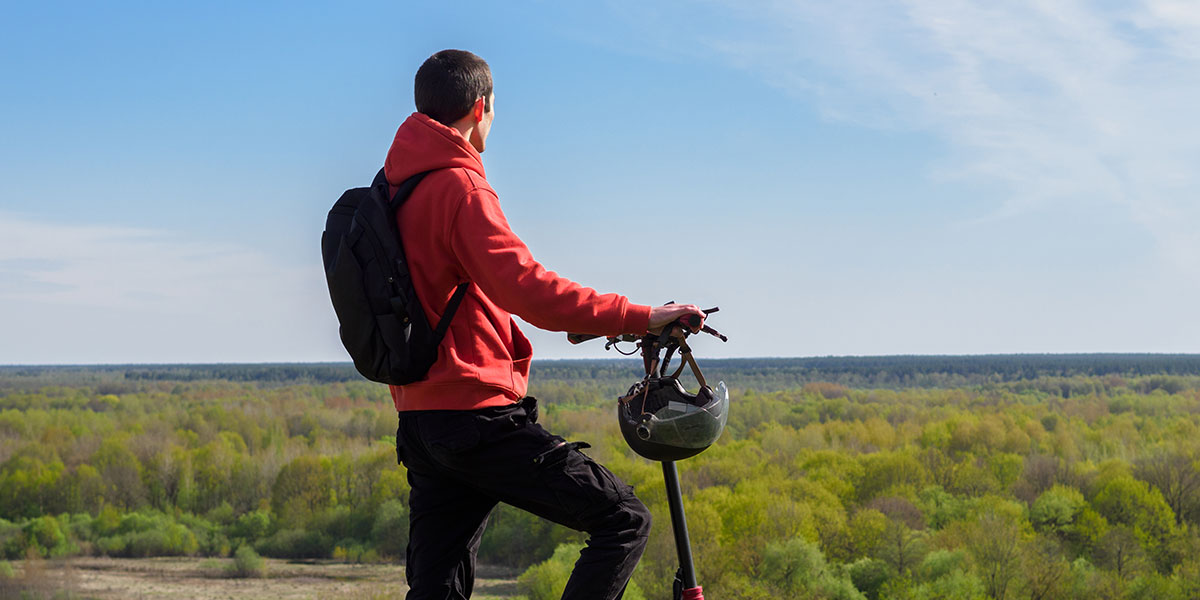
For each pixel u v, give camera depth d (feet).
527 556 193.77
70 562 230.27
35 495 273.13
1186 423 330.75
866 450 306.14
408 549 7.57
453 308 6.68
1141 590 163.84
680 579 6.94
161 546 244.83
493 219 6.57
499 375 6.80
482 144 7.40
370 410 397.80
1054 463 241.14
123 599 192.34
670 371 7.55
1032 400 477.36
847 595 161.38
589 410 257.75
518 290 6.36
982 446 273.95
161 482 284.20
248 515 259.60
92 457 298.15
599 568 6.60
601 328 6.45
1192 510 193.77
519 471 6.63
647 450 6.72
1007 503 202.69
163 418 385.29
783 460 263.90
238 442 329.72
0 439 335.47
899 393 556.51
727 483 234.17
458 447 6.57
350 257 6.66
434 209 6.60
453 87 7.05
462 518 7.41
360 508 247.29
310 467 260.62
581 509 6.64
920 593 158.51
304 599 190.60
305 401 462.60
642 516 6.79
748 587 159.43
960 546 177.27
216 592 198.90
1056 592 163.53
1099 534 183.42
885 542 179.63
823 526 183.62
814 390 552.41
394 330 6.53
